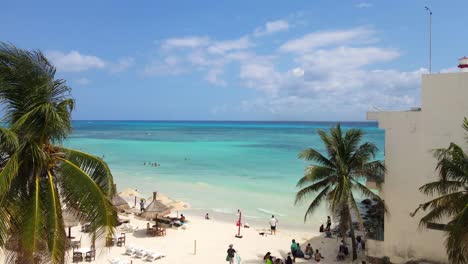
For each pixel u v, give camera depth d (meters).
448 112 21.08
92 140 128.75
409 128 22.16
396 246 22.78
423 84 21.72
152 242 28.52
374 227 30.14
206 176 57.59
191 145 109.38
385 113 22.75
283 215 37.56
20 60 10.21
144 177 57.44
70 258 23.58
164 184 52.22
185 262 24.52
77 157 11.26
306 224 34.69
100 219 10.46
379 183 23.06
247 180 54.06
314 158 25.11
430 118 21.56
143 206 38.25
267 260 23.72
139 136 151.75
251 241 29.61
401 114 22.34
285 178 55.22
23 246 9.92
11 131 9.65
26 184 10.65
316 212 38.44
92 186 10.52
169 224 32.78
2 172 9.48
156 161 75.00
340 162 23.58
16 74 10.27
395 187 22.67
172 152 90.56
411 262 22.34
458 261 15.10
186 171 62.59
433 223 21.73
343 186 22.98
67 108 11.04
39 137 10.59
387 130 22.75
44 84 10.52
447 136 21.12
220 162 72.69
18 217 10.27
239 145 108.69
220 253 26.55
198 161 74.44
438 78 21.31
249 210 39.41
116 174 60.22
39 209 10.09
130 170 64.12
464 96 20.67
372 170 23.08
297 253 26.08
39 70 10.55
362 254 26.62
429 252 21.89
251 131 191.12
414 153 22.08
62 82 11.02
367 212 36.16
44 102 10.61
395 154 22.61
